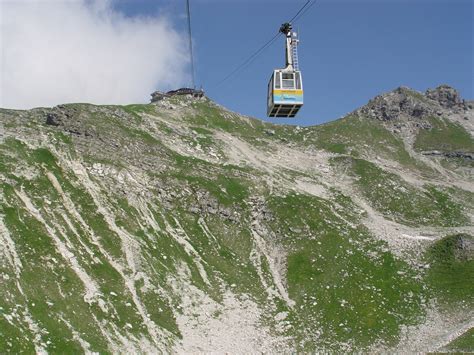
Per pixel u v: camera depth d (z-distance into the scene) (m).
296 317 101.38
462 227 146.12
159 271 103.62
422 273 119.00
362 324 99.75
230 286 108.00
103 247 103.00
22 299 78.69
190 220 126.19
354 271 116.75
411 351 91.19
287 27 60.47
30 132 132.88
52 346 71.50
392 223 146.75
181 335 88.19
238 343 89.94
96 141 137.62
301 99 59.25
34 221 100.25
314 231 131.00
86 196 115.94
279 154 187.75
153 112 197.50
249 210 135.88
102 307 86.25
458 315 104.06
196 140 172.62
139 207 121.38
